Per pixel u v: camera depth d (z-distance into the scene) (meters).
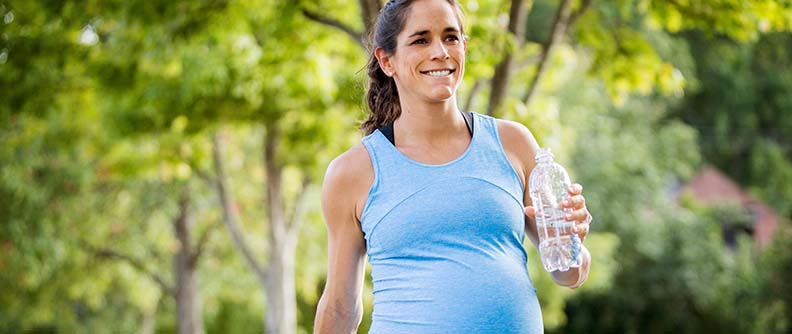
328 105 9.48
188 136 9.98
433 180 2.57
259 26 8.36
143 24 7.57
